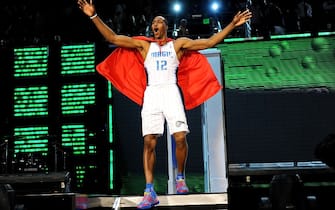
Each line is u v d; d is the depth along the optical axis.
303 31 6.41
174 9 7.59
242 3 7.57
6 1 8.26
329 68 6.14
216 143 5.44
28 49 7.04
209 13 7.34
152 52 4.81
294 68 6.18
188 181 5.61
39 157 6.36
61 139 6.71
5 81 7.00
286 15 7.54
